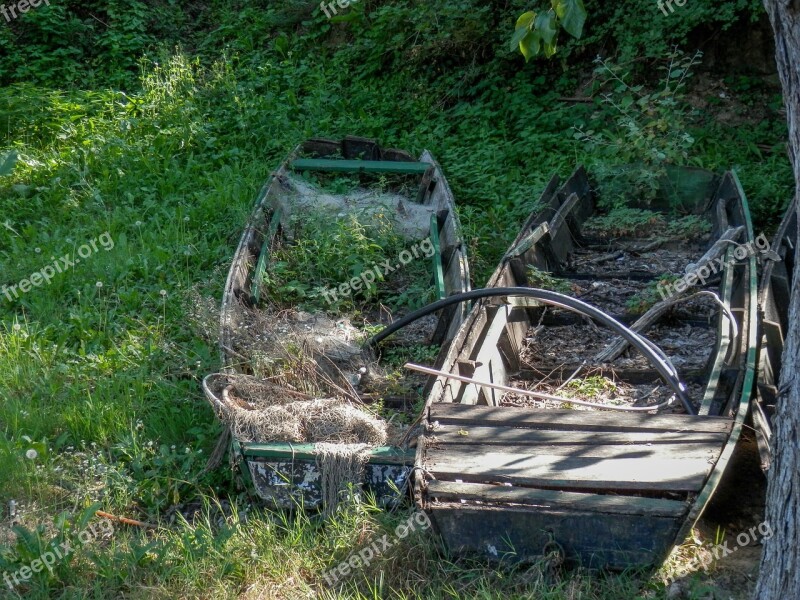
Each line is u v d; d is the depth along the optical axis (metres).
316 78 11.30
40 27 11.96
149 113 10.34
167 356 6.38
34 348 6.39
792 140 3.17
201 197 8.73
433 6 11.45
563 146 9.72
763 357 5.64
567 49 10.79
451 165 9.43
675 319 6.61
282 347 5.75
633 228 8.10
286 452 4.65
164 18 12.81
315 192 8.40
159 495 5.12
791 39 3.00
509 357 6.07
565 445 4.53
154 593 4.28
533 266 6.96
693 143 9.22
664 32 10.45
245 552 4.52
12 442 5.41
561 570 4.27
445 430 4.68
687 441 4.48
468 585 4.24
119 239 7.92
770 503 3.42
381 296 7.20
